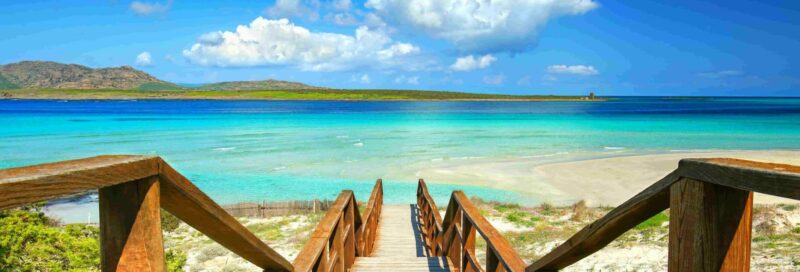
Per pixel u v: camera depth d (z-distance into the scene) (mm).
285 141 42062
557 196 21391
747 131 52062
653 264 9844
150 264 1181
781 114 88938
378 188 11125
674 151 35250
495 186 23344
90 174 955
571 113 95062
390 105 146125
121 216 1170
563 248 1948
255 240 1842
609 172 26641
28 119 69062
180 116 78812
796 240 11328
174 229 15984
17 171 861
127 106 123938
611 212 1560
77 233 7738
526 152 34656
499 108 123750
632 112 99375
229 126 58469
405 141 42188
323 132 50938
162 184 1253
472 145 39000
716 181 1099
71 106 122250
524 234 14766
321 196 21594
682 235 1237
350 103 163250
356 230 7020
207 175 26172
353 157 32188
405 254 8781
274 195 21797
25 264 6762
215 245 13625
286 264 2287
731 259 1171
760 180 975
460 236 4988
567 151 35188
